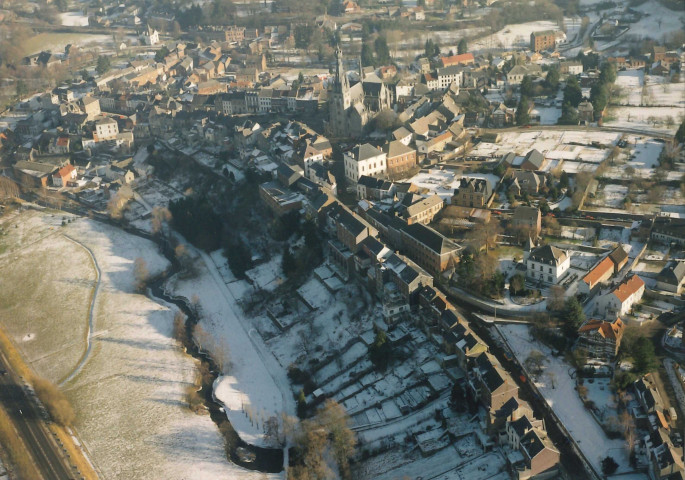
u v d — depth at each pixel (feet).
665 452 642.22
